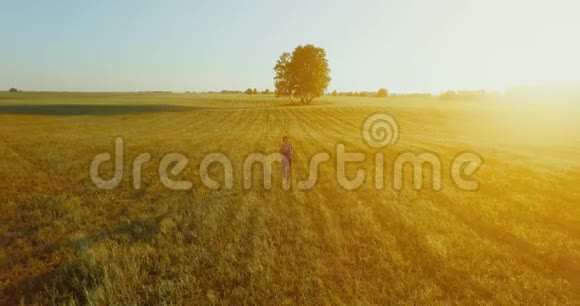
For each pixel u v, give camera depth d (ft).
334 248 20.06
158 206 28.40
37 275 17.19
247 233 22.59
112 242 20.54
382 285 16.08
